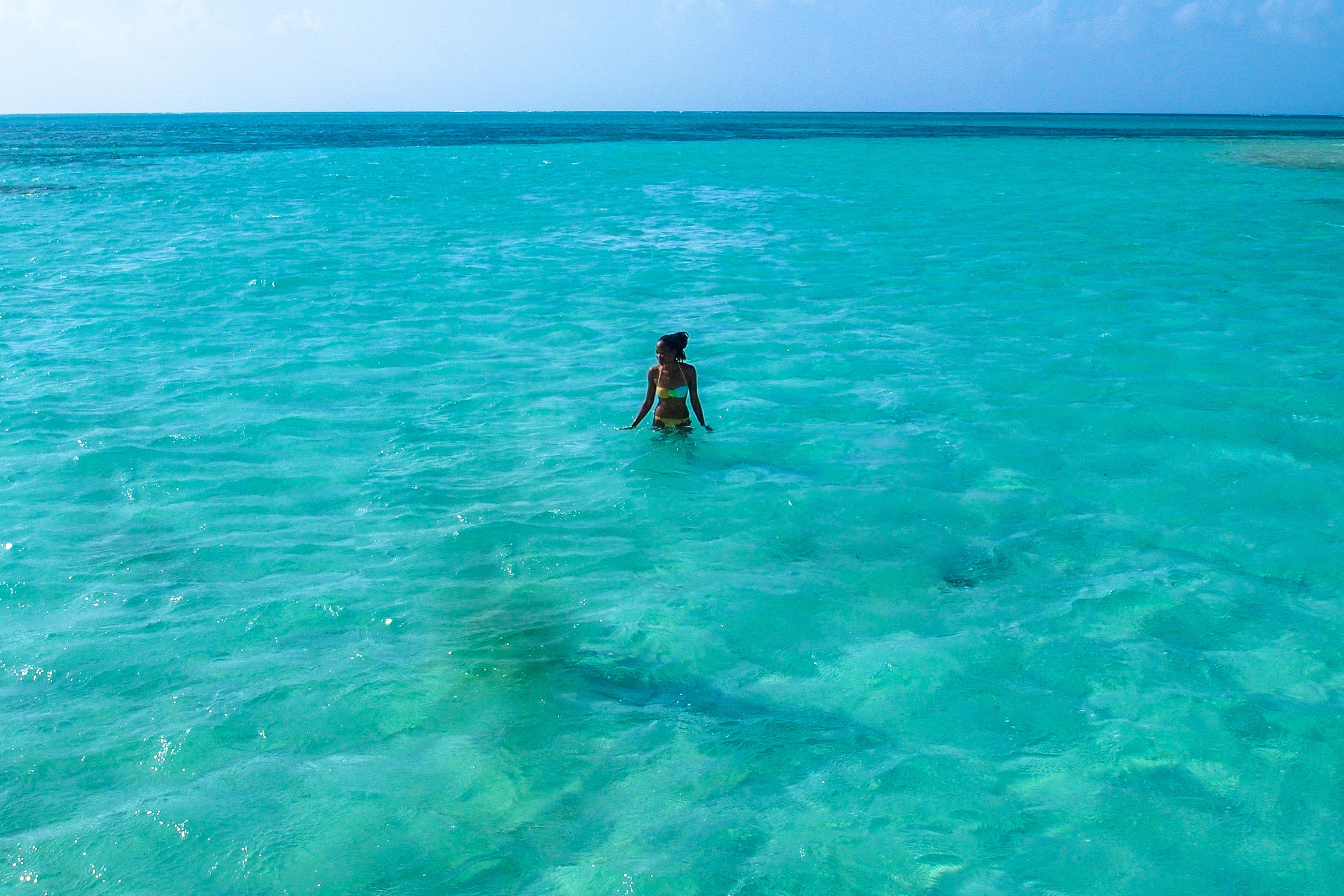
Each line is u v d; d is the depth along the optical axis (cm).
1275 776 388
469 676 467
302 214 2444
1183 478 720
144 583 560
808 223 2244
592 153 5350
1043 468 746
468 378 999
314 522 653
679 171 3947
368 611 531
